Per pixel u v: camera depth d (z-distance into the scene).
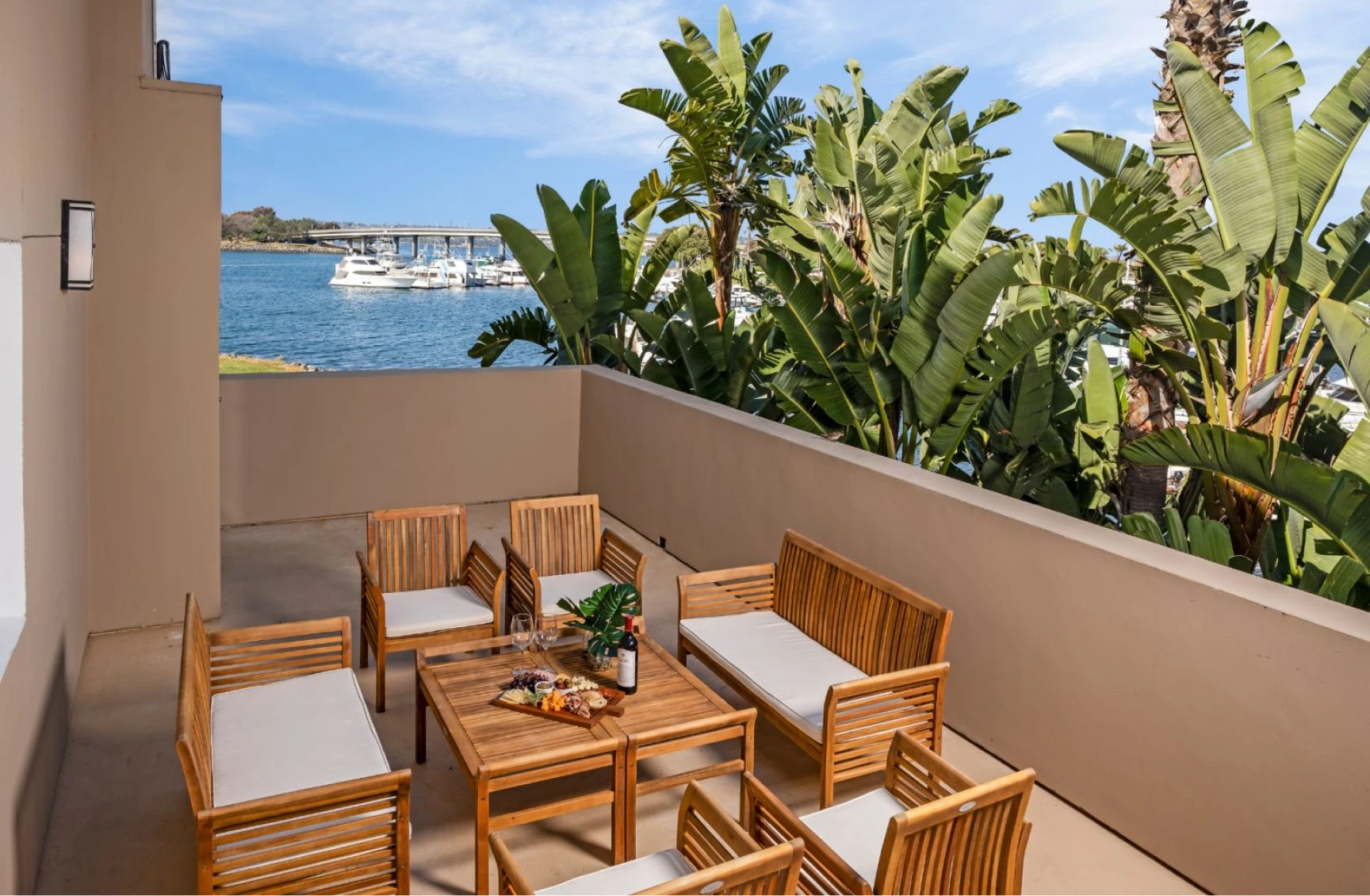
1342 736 3.02
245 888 2.83
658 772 4.14
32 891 3.17
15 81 2.81
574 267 8.70
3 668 2.68
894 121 9.67
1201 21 6.50
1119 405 8.11
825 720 3.59
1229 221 5.77
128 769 4.01
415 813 3.76
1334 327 4.88
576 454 8.51
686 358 8.37
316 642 3.96
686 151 9.13
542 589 5.00
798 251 9.20
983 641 4.35
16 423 2.98
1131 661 3.67
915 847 2.62
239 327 32.97
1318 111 5.82
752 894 2.43
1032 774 2.71
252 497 7.42
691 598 4.71
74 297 4.40
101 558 5.29
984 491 4.58
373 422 7.70
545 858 3.52
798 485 5.63
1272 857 3.24
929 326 6.11
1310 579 5.76
